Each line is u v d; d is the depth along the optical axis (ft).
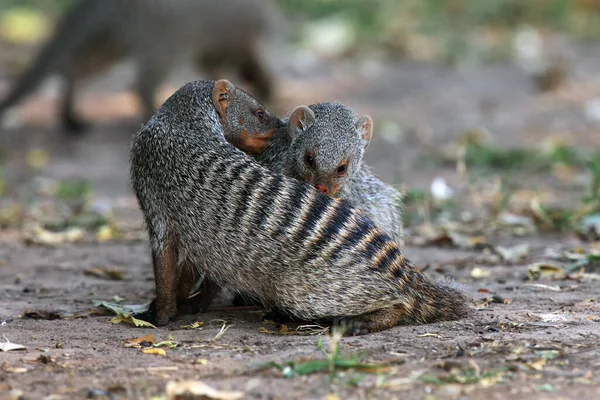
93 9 70.54
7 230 47.29
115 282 36.40
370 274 27.17
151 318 29.48
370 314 27.43
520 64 100.48
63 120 73.77
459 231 43.70
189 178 28.53
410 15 117.08
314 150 31.76
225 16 75.66
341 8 116.78
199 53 76.64
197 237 28.40
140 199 29.89
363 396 21.01
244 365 23.43
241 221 27.76
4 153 67.92
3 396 21.31
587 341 25.17
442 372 22.65
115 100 85.30
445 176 58.08
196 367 23.38
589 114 77.20
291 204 27.63
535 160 59.72
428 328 27.30
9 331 27.96
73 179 60.64
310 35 107.34
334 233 27.30
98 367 23.54
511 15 120.78
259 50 79.30
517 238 42.57
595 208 45.85
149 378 22.52
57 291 34.63
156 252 29.19
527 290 32.55
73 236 45.32
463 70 97.96
